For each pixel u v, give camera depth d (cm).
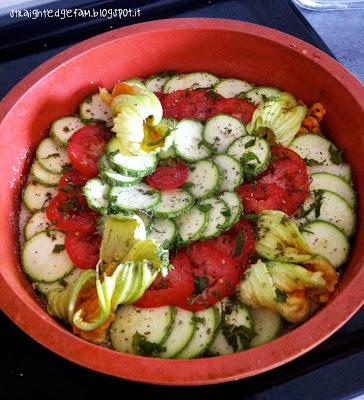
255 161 39
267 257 36
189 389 34
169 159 40
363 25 58
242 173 39
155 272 34
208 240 37
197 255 36
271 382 34
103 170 38
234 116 42
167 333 34
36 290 36
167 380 29
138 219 35
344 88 40
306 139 42
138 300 35
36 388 34
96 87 44
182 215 37
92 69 43
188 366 29
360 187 39
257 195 39
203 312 35
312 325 30
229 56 45
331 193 39
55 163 41
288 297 34
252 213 38
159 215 37
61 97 43
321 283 34
